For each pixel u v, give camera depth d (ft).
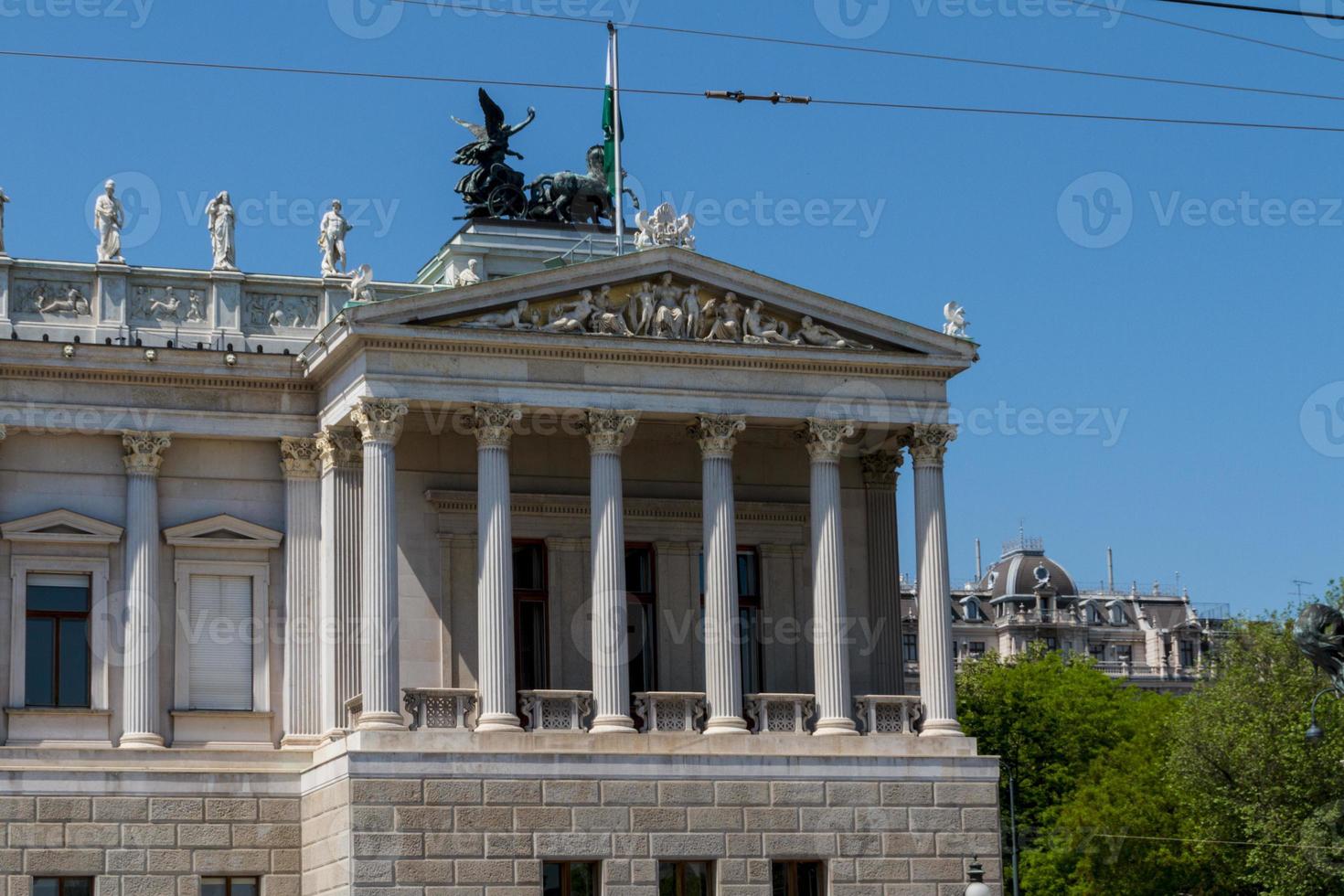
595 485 247.91
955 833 250.78
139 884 238.68
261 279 260.21
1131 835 433.48
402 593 254.47
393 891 229.04
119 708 245.86
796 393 256.32
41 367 246.06
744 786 243.81
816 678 253.24
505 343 244.83
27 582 246.47
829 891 245.04
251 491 255.70
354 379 243.19
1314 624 130.41
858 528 274.98
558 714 244.42
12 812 235.61
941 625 256.93
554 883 237.25
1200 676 402.31
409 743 233.14
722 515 251.19
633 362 250.78
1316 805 362.94
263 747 249.55
